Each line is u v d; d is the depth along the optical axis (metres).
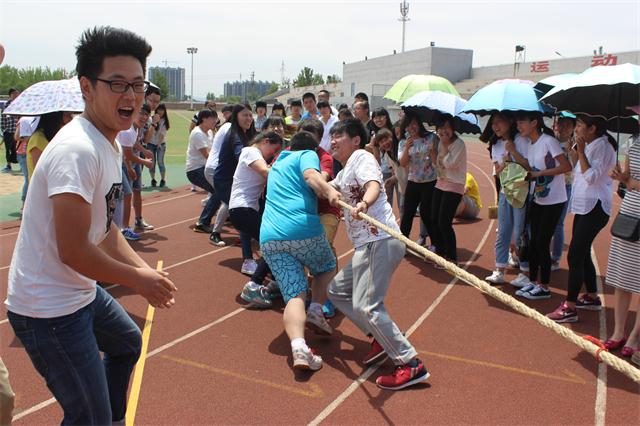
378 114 7.29
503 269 5.86
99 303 2.62
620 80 4.14
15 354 4.18
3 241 7.64
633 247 4.08
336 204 3.73
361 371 3.97
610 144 4.65
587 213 4.63
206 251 7.15
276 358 4.17
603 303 5.40
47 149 2.23
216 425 3.29
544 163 5.22
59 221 2.14
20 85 64.00
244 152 5.57
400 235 3.09
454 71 43.78
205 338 4.52
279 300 5.38
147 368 3.99
